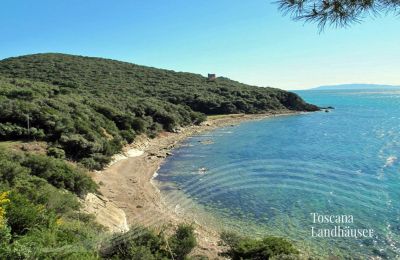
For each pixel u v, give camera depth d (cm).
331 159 3641
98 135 4312
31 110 4094
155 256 902
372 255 1400
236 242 1522
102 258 851
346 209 1612
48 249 823
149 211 1653
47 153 3541
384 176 2742
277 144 5044
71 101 5278
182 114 7681
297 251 1370
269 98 11038
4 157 2577
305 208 1727
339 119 8956
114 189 3048
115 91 8769
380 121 8419
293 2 410
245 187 2042
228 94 10781
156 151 5034
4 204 1073
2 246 820
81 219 1666
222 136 6281
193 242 1064
